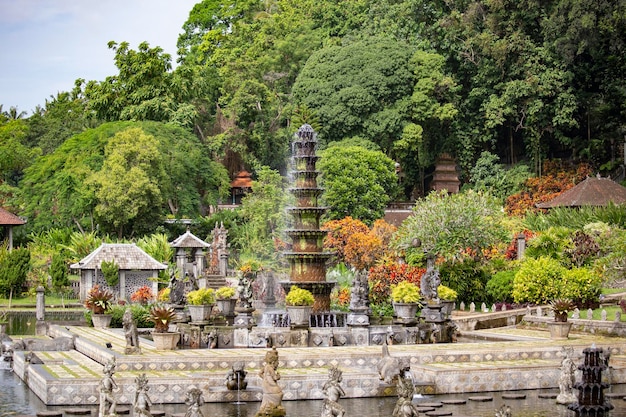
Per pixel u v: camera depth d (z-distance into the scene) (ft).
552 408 84.58
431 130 280.10
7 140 313.32
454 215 162.50
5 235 246.27
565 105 259.60
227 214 252.21
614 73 262.88
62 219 239.50
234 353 101.65
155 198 238.07
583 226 177.37
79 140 260.62
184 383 87.81
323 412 69.15
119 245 195.83
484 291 157.89
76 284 208.95
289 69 313.12
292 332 111.96
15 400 90.22
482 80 277.64
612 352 110.22
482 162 272.72
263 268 211.20
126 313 102.17
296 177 127.24
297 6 335.67
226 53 322.14
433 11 292.40
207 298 116.57
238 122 293.02
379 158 231.50
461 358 102.17
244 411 82.48
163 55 290.76
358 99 265.75
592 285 143.74
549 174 257.96
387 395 90.27
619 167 256.93
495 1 267.18
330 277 171.63
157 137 255.91
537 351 105.70
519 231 187.21
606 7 246.27
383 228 186.19
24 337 133.80
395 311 118.42
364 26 304.71
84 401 87.35
